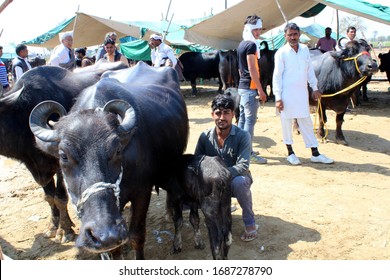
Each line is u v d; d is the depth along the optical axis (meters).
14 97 4.10
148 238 4.09
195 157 3.38
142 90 4.09
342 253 3.62
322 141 7.38
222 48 13.26
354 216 4.33
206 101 13.80
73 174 2.49
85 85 4.80
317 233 3.99
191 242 3.95
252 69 5.50
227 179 3.03
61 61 6.73
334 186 5.20
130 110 2.82
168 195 3.84
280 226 4.16
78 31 14.32
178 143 4.16
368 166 5.98
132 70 5.06
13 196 5.43
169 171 3.63
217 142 3.71
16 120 4.05
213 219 3.08
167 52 8.48
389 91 13.29
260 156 6.61
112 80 3.50
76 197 2.48
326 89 6.99
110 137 2.51
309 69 6.04
